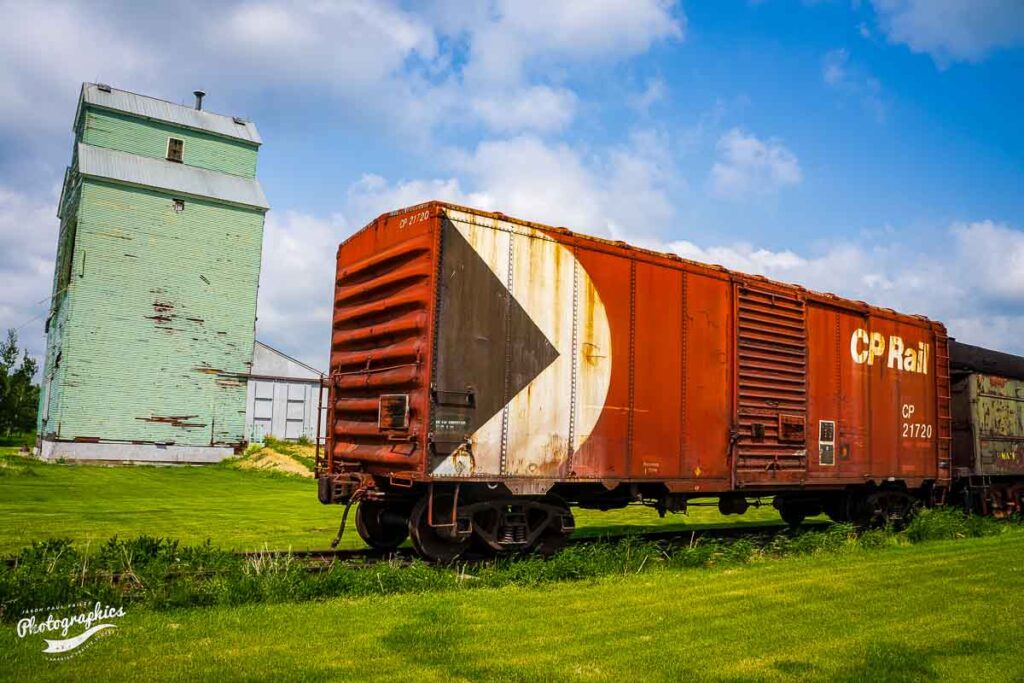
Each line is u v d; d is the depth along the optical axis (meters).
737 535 13.66
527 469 9.26
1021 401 18.03
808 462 12.56
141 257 29.64
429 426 8.50
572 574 8.50
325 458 10.70
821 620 6.65
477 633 6.00
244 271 31.80
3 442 45.66
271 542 11.25
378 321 9.73
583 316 9.95
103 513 14.29
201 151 32.09
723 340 11.56
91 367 28.45
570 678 4.98
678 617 6.68
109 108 30.30
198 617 6.33
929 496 15.59
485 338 9.03
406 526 9.96
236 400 31.27
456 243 8.94
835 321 13.47
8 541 10.45
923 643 5.96
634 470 10.30
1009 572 9.12
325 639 5.73
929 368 15.47
